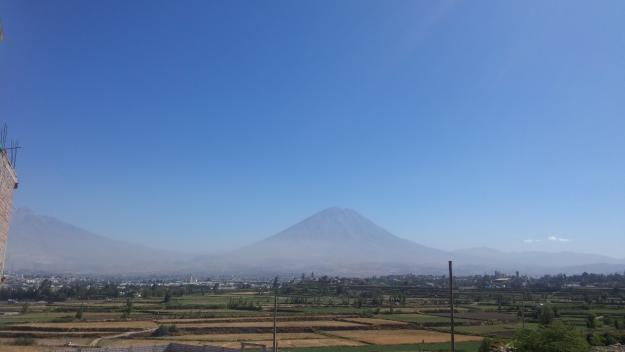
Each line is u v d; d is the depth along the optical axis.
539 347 53.78
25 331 97.94
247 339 94.19
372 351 78.62
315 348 82.50
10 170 31.05
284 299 192.25
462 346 84.69
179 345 65.88
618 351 71.25
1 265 30.73
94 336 96.50
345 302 176.00
